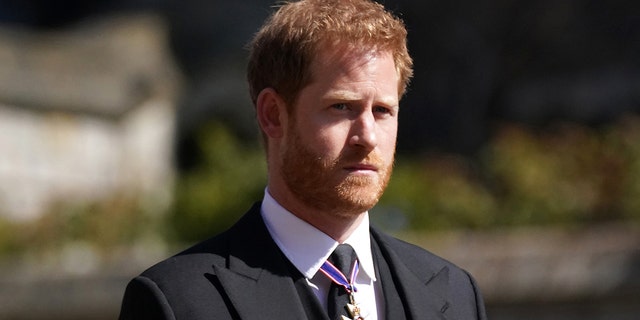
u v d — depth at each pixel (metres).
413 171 29.58
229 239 8.80
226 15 48.91
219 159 31.38
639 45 47.84
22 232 30.19
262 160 31.25
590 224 27.44
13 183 38.94
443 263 9.28
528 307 23.75
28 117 39.66
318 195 8.45
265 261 8.59
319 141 8.38
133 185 37.16
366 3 8.62
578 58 48.09
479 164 34.72
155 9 48.81
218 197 30.44
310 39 8.40
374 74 8.39
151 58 44.97
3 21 55.97
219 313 8.30
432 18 47.78
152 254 27.75
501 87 48.25
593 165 28.22
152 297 8.38
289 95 8.53
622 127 30.23
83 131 40.88
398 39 8.55
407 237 26.55
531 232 27.00
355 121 8.39
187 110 47.22
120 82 42.12
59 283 25.88
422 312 8.66
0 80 39.00
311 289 8.50
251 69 8.88
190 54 48.59
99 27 46.72
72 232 30.11
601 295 23.31
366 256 8.72
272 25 8.72
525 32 47.94
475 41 47.88
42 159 39.75
